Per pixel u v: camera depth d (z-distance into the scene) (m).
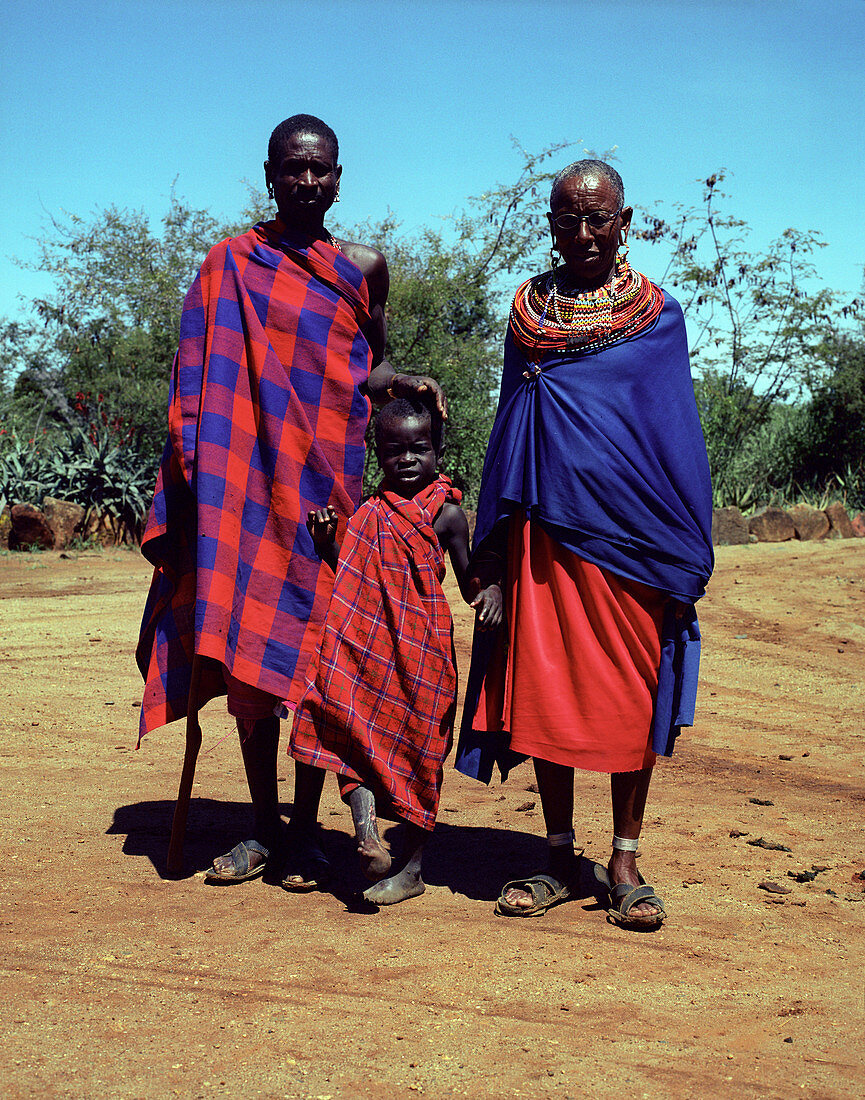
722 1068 2.45
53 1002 2.68
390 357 20.27
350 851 4.09
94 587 11.82
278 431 3.70
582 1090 2.33
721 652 8.80
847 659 8.45
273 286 3.79
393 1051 2.48
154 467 18.80
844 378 24.02
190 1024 2.59
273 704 3.69
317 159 3.79
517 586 3.52
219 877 3.66
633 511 3.39
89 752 5.41
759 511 17.89
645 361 3.48
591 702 3.40
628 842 3.51
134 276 26.48
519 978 2.92
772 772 5.37
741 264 23.83
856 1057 2.53
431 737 3.51
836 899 3.62
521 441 3.52
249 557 3.64
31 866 3.74
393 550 3.50
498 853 4.11
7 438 21.39
